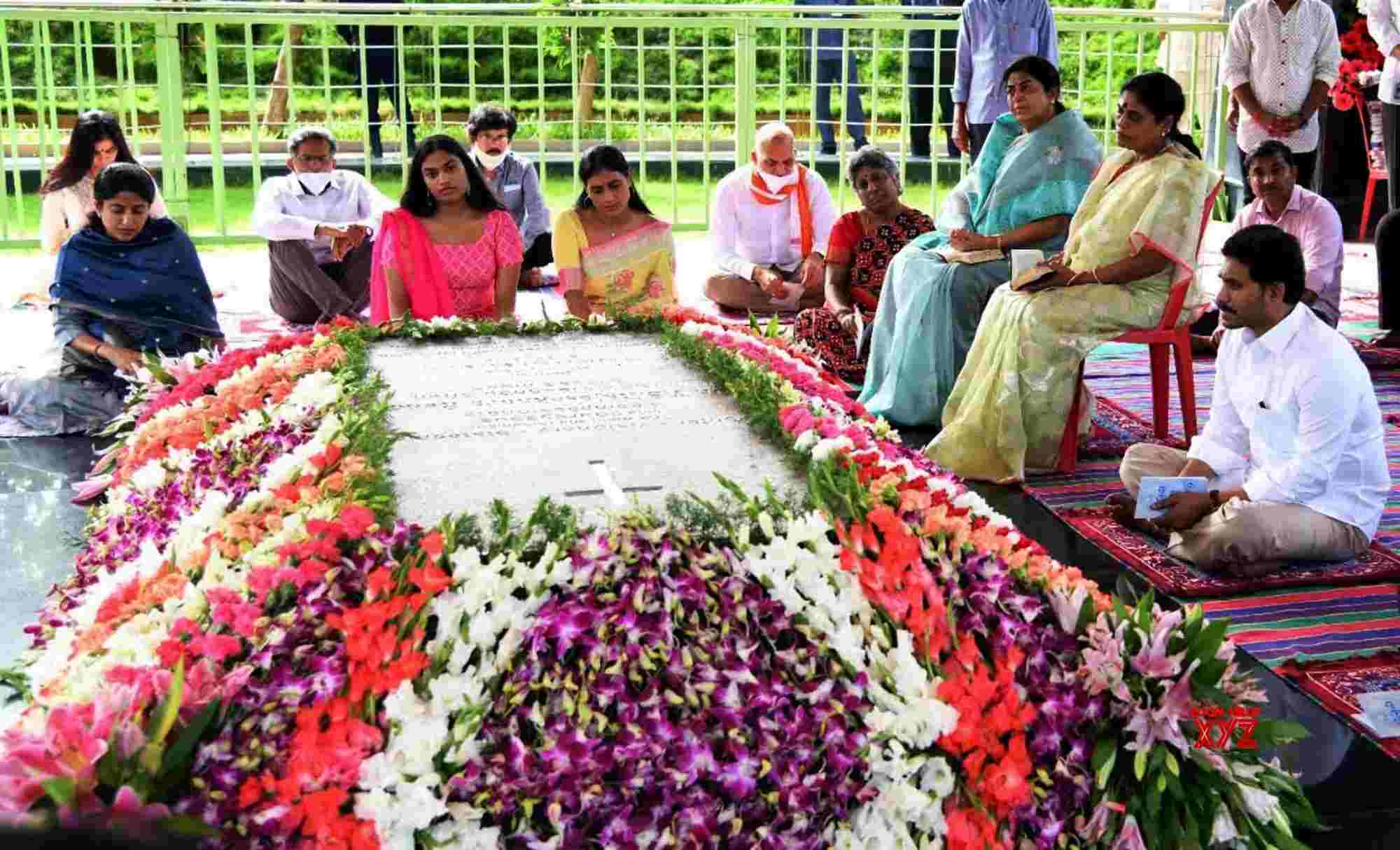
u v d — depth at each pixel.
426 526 2.63
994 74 7.90
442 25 8.51
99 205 5.41
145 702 2.10
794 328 6.47
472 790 2.22
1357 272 8.38
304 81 11.54
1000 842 2.38
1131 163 5.03
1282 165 5.83
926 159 11.07
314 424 3.39
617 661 2.34
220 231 8.59
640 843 2.25
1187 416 5.02
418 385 3.82
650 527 2.54
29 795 1.92
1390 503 4.53
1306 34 7.90
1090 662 2.48
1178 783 2.46
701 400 3.61
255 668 2.23
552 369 4.00
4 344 6.45
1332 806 2.77
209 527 2.86
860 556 2.54
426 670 2.29
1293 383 3.87
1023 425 4.83
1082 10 9.07
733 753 2.31
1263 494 3.90
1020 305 4.85
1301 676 3.28
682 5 8.64
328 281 7.00
